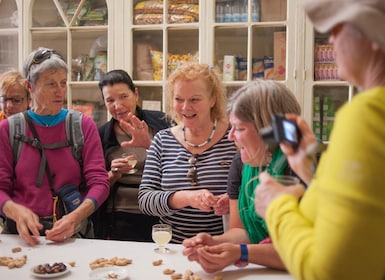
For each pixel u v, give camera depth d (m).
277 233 0.78
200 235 1.44
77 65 3.02
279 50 2.74
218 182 1.83
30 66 1.95
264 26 2.75
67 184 1.94
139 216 2.29
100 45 2.99
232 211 1.60
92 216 2.28
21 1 3.02
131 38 2.89
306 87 2.68
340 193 0.65
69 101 3.02
